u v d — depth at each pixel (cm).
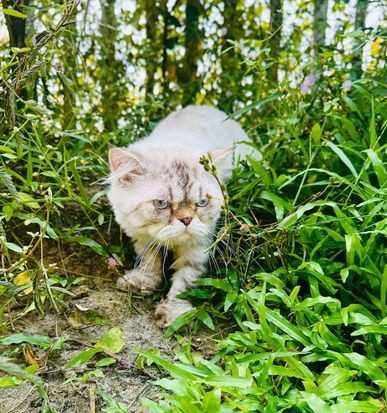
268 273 39
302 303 33
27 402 30
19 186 42
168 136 49
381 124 48
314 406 26
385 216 37
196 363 33
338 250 40
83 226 49
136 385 32
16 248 34
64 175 46
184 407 27
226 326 38
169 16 70
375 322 32
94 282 43
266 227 44
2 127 43
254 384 29
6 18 45
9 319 36
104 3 67
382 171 38
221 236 36
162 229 39
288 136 50
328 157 47
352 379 30
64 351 34
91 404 30
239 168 49
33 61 42
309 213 43
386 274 33
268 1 67
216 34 70
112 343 34
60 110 56
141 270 43
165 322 38
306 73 54
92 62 66
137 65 69
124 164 40
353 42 56
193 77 72
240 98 66
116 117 66
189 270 41
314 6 63
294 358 31
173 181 39
